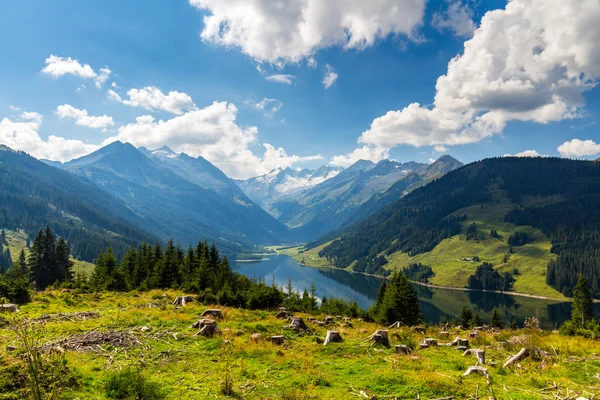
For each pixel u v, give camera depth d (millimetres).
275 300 46438
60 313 29703
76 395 13211
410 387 15469
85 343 20359
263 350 21062
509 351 23250
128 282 64875
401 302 55875
